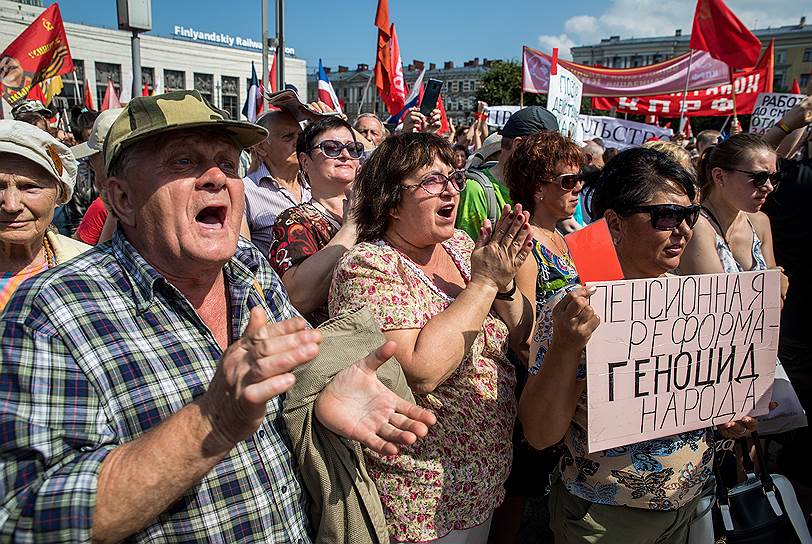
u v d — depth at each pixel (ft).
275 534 4.39
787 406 7.80
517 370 8.38
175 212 4.24
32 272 7.10
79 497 3.34
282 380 3.19
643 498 6.18
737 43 27.02
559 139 8.86
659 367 6.01
